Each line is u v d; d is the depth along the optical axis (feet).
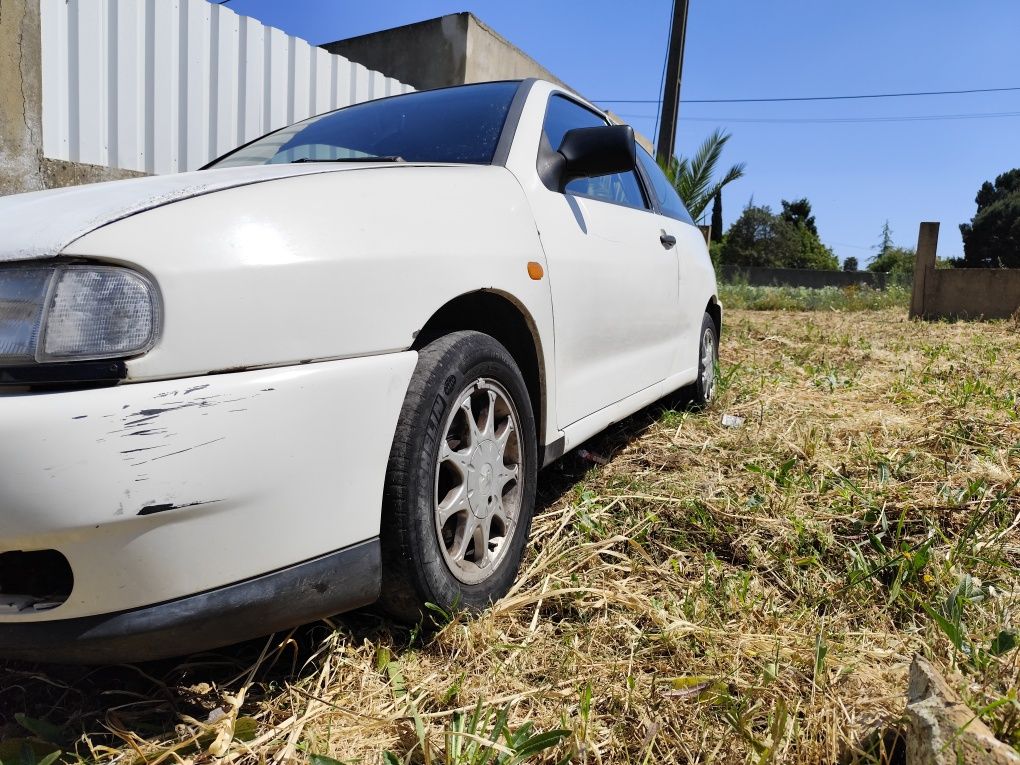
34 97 13.35
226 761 4.52
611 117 11.16
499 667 5.36
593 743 4.59
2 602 4.21
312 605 4.84
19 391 4.06
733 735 4.70
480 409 6.39
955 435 10.21
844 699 4.94
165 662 5.53
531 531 7.75
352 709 4.96
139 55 15.89
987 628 5.85
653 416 12.44
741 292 46.70
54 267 4.13
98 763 4.53
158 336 4.15
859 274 91.50
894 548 7.30
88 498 3.90
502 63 29.17
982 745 3.70
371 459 5.06
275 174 5.37
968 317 30.27
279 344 4.58
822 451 9.93
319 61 20.27
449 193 6.31
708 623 5.98
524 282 6.76
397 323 5.27
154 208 4.45
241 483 4.34
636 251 9.66
